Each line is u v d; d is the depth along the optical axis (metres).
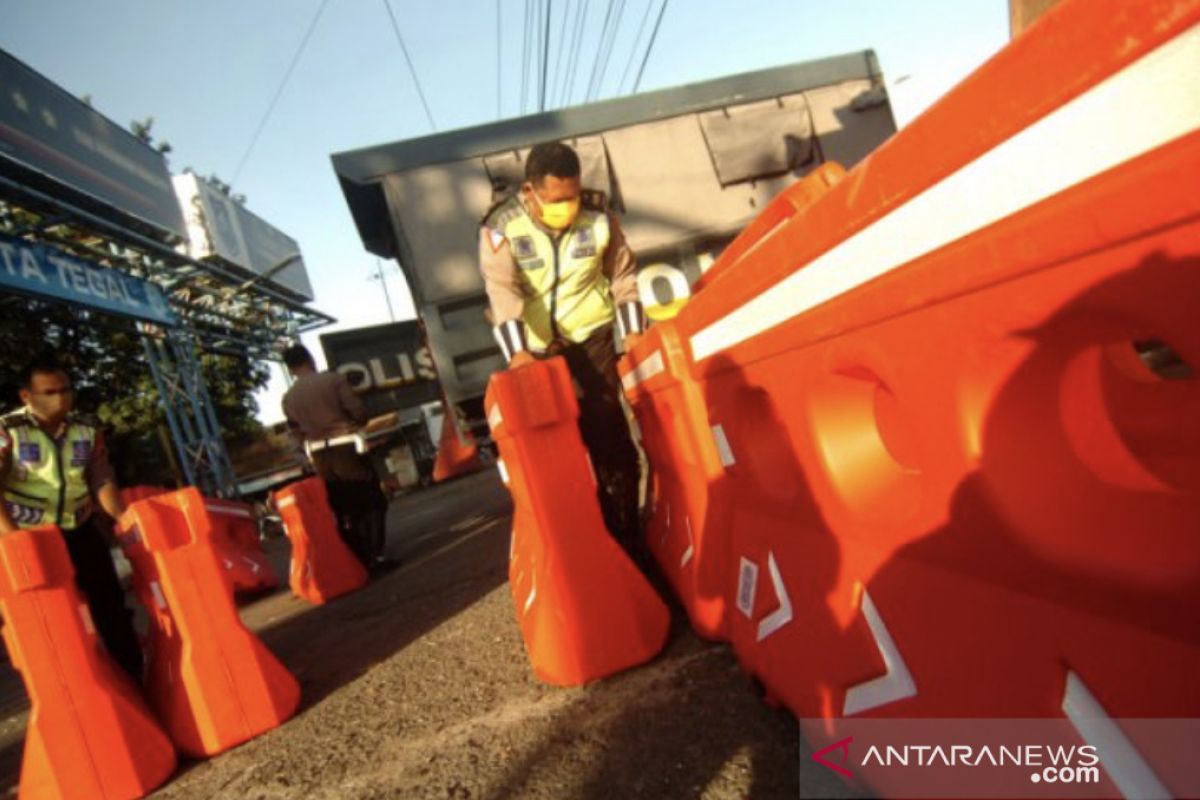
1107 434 0.96
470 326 5.45
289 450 25.14
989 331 0.83
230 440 24.56
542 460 2.04
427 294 5.41
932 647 1.04
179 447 14.90
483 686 2.24
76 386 14.90
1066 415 0.94
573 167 2.58
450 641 2.83
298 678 2.95
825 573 1.37
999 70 0.71
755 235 2.25
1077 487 0.89
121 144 12.22
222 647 2.39
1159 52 0.55
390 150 5.43
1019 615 0.91
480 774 1.70
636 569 2.08
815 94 5.94
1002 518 0.91
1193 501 0.77
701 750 1.52
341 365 12.42
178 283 14.69
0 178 9.16
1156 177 0.57
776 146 5.77
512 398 2.02
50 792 2.13
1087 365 0.95
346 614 4.02
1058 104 0.65
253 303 19.47
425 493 14.34
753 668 1.63
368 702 2.41
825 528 1.40
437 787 1.70
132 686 2.36
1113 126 0.61
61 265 10.20
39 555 2.17
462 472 16.69
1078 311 0.72
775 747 1.45
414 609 3.62
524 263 2.75
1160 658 0.73
